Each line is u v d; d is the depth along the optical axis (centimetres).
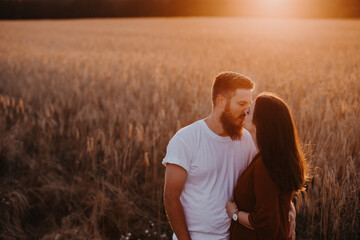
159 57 1120
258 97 161
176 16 5753
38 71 917
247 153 181
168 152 168
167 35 2345
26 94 635
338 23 3114
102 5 5619
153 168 399
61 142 470
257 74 737
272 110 155
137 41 1981
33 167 411
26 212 348
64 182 397
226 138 170
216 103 164
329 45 1566
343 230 289
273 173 152
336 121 396
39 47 1667
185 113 486
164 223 333
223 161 172
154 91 600
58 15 5600
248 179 164
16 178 404
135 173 392
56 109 525
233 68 864
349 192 286
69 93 623
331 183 290
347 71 796
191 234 174
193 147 166
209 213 170
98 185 369
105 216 338
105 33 2605
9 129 514
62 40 2102
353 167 287
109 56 1166
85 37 2298
